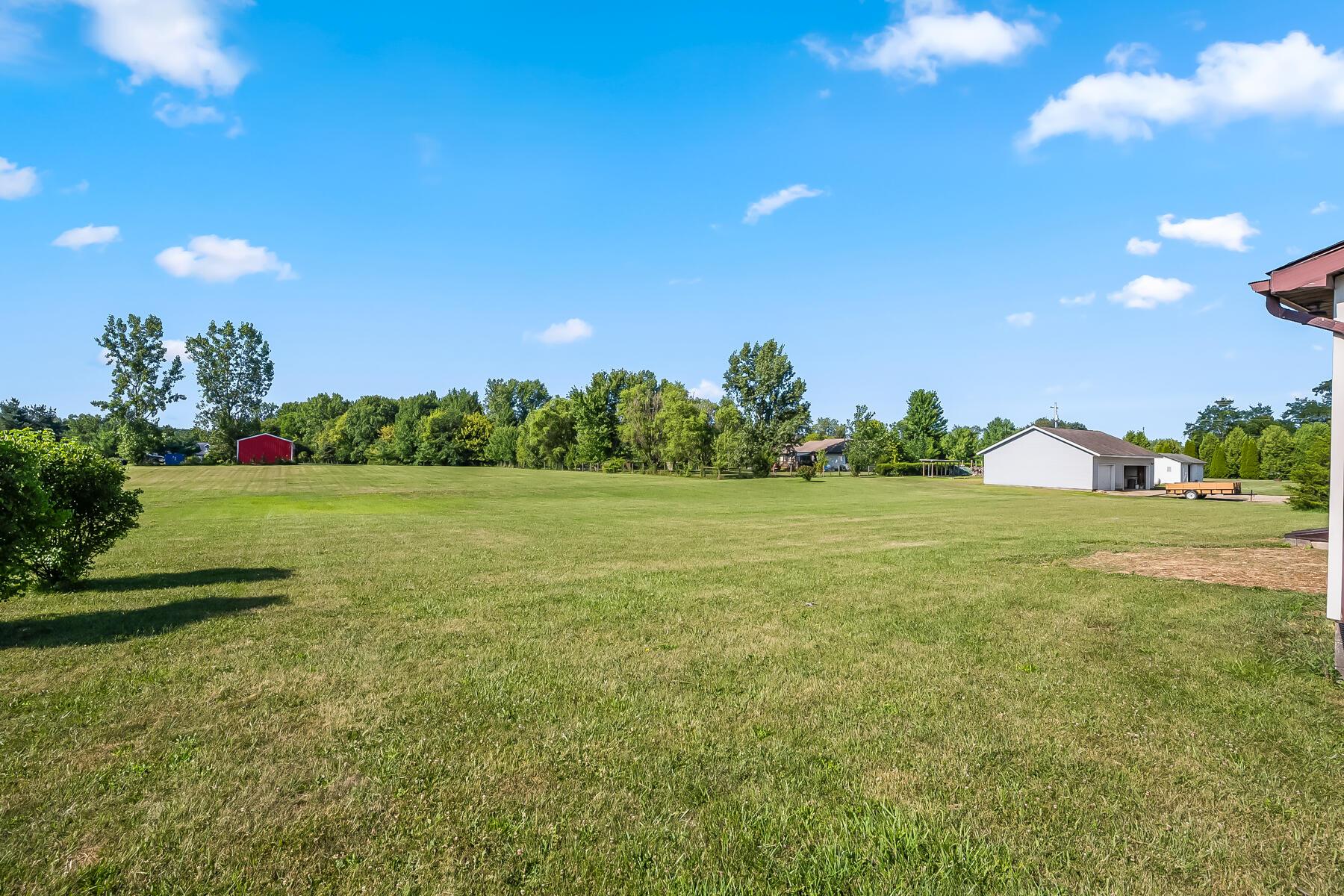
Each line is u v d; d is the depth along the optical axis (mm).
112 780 3834
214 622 7688
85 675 5742
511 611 8273
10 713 4844
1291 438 64750
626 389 84250
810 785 3795
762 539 16203
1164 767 3967
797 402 82875
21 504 7684
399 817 3480
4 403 86812
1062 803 3584
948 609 8195
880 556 12812
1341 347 5422
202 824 3400
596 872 3033
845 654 6316
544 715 4844
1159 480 56594
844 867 3043
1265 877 2943
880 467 76250
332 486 44719
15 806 3539
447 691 5336
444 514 25250
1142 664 5914
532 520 22469
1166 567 11203
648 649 6547
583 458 79188
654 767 4020
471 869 3049
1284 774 3867
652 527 19609
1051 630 7113
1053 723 4621
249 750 4254
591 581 10344
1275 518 22469
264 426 118750
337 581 10445
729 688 5391
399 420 109812
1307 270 5520
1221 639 6652
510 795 3701
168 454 94062
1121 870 3010
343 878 2984
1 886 2891
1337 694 5117
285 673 5789
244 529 18938
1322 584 9477
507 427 95188
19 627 7461
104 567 11977
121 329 82562
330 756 4168
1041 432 51656
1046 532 17688
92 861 3086
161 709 4953
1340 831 3283
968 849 3172
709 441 66750
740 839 3281
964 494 41031
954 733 4465
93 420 90000
